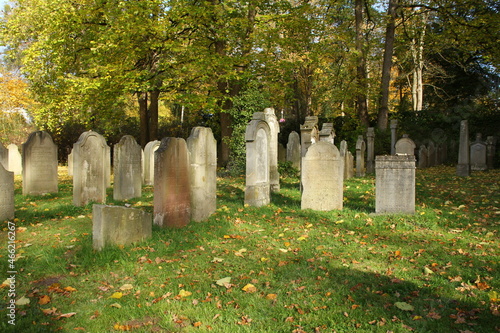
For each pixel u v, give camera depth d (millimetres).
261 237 6781
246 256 5734
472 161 19297
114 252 5473
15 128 27500
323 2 25078
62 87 17625
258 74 19828
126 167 10938
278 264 5355
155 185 7094
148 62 19547
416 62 30328
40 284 4688
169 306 4062
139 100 22203
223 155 20750
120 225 5867
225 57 17859
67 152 29172
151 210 9031
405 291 4410
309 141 12281
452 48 30125
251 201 9586
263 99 17578
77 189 9688
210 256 5691
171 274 4969
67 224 7703
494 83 31406
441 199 10078
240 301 4180
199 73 17578
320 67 27516
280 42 19781
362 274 4906
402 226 7273
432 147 22312
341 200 8836
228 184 14000
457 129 25750
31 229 7301
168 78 17312
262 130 9914
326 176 8891
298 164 17594
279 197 10945
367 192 11547
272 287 4574
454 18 24156
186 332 3578
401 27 30328
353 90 25453
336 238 6602
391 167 8164
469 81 31172
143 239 6230
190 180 7836
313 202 9000
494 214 8172
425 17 28469
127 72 16359
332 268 5121
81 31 17906
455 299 4152
